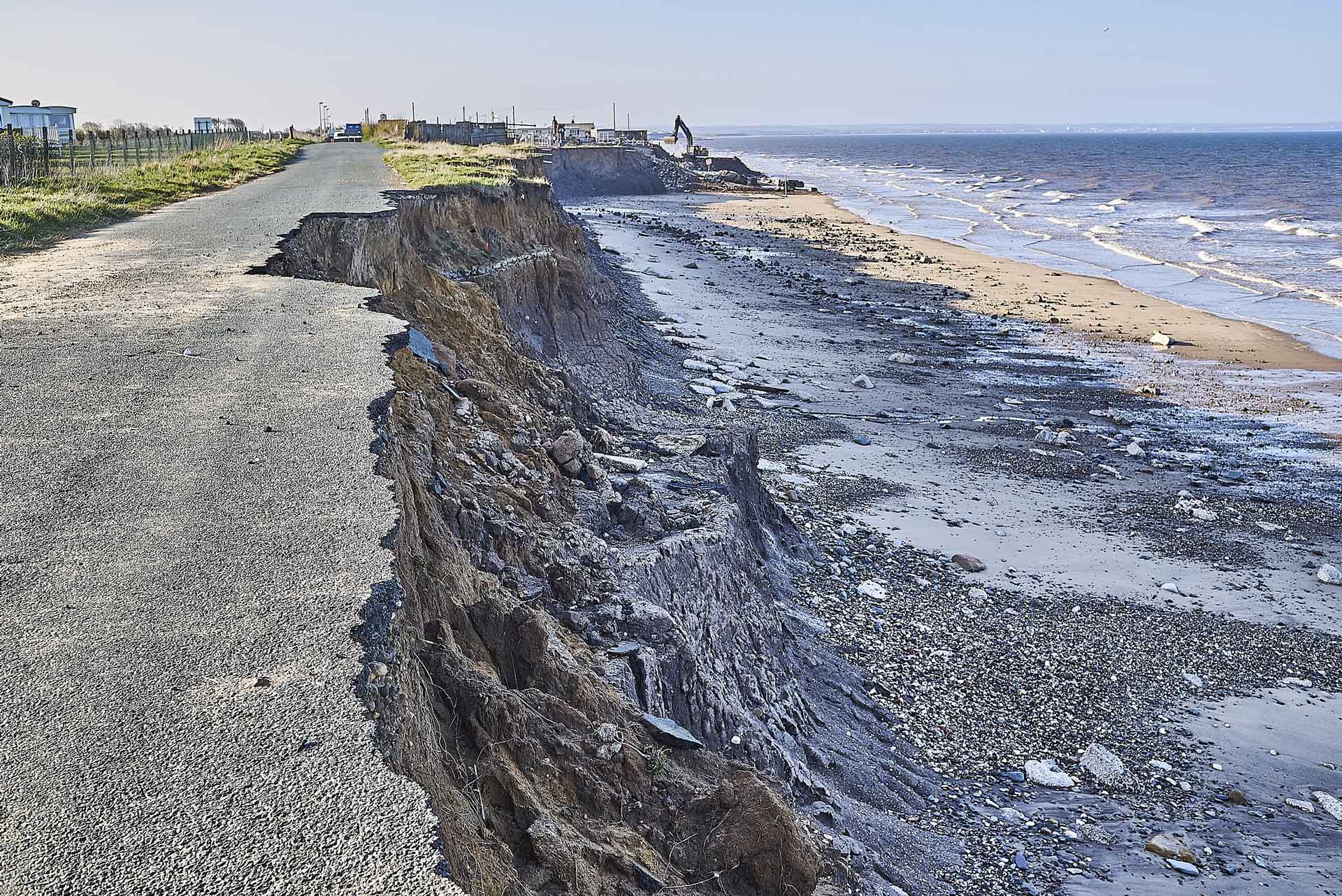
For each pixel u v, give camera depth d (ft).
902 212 372.79
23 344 41.32
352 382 36.29
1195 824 45.44
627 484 54.44
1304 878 41.68
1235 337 158.51
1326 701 57.41
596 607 38.75
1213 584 72.08
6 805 15.46
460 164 142.00
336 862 14.67
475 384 54.03
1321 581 73.36
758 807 27.14
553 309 100.78
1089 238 290.35
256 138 342.44
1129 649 61.77
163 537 24.06
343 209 77.36
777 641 51.65
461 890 14.32
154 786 15.96
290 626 20.43
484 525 38.24
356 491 26.91
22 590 21.58
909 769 47.50
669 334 140.15
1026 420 113.91
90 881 14.12
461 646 27.99
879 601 65.16
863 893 33.22
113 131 243.60
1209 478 95.86
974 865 40.63
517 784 23.57
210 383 36.06
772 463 91.50
